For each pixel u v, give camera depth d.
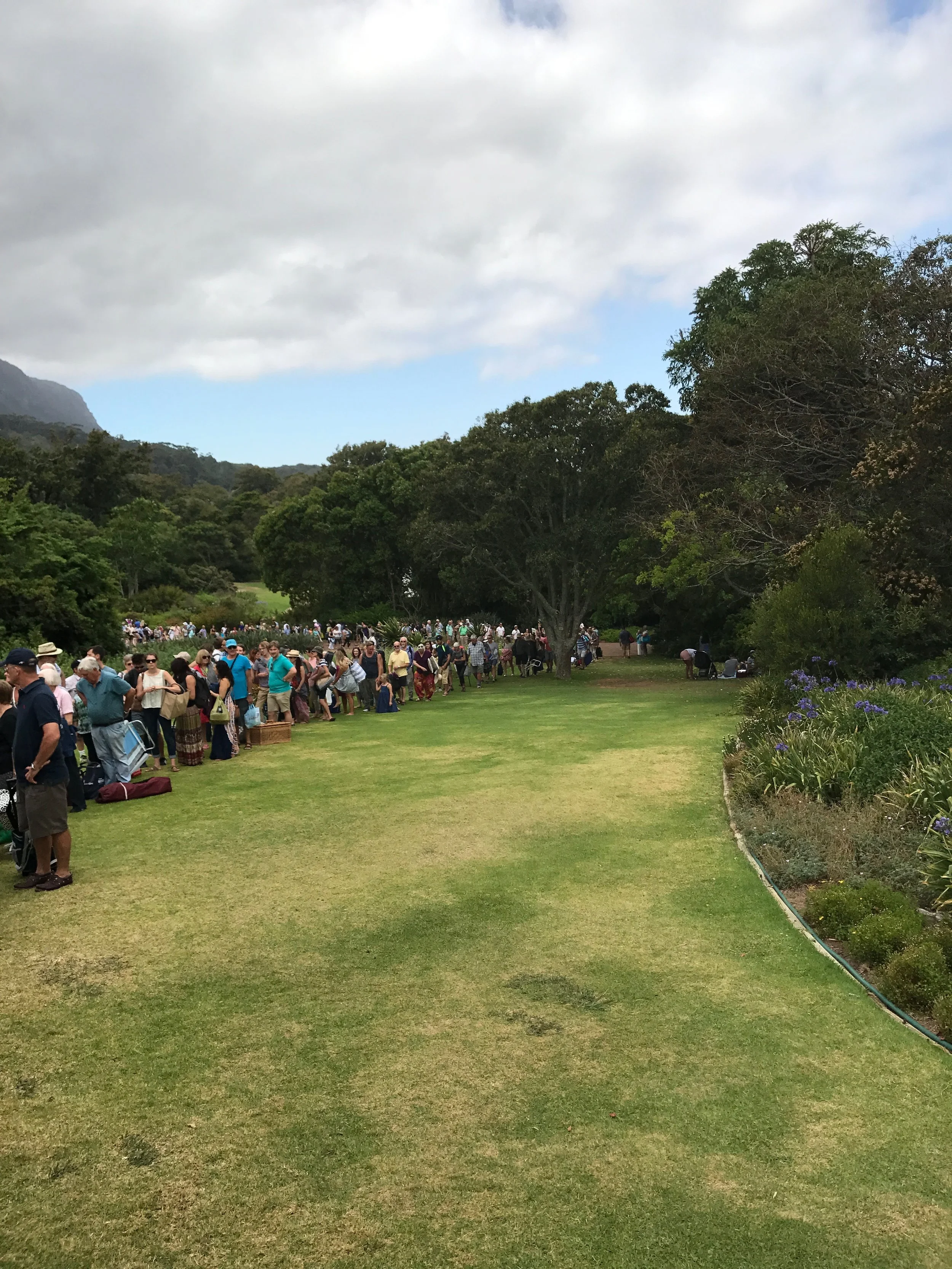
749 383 22.45
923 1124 3.69
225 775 11.17
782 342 21.27
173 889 6.72
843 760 8.74
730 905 6.23
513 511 26.91
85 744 10.35
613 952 5.46
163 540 68.00
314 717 17.61
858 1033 4.45
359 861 7.38
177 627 46.66
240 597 64.88
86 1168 3.39
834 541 14.95
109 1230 3.06
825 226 26.81
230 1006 4.77
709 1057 4.22
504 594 32.12
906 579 15.74
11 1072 4.09
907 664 15.06
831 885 6.22
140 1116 3.74
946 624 15.27
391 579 51.38
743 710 14.79
